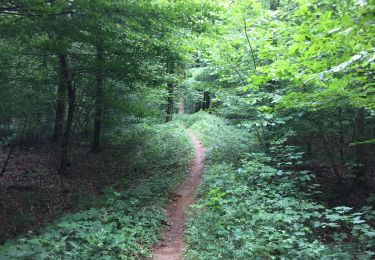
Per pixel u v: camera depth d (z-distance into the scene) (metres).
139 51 12.86
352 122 12.99
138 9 8.79
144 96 20.08
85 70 14.28
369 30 4.33
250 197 9.38
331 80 5.80
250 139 15.57
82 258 6.36
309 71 6.18
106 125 20.92
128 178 14.55
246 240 7.10
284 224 7.89
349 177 13.56
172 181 13.19
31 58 13.27
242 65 12.45
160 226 9.05
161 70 15.20
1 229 9.36
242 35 11.20
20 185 13.69
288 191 9.93
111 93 15.41
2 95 11.79
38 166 16.89
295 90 9.77
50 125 21.78
